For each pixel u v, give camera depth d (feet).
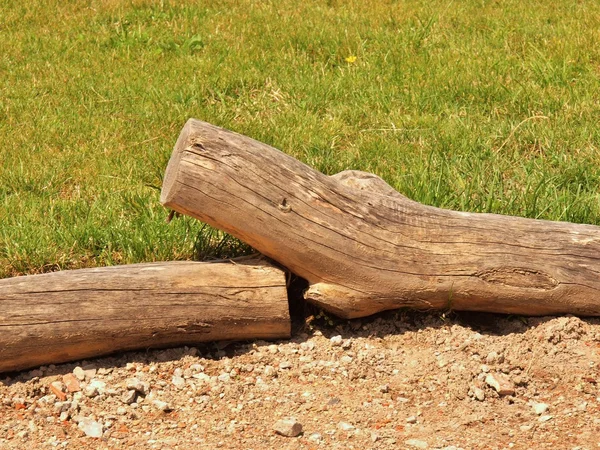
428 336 12.16
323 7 20.26
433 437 11.09
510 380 11.69
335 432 11.14
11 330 11.41
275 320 11.92
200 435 11.14
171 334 11.75
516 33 18.22
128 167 14.49
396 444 11.01
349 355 11.97
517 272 12.10
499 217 12.25
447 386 11.64
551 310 12.28
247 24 19.02
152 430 11.21
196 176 11.56
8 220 13.39
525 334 12.20
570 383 11.71
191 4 20.26
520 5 20.12
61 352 11.58
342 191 11.87
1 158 14.71
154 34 18.76
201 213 11.66
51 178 14.26
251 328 11.92
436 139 14.98
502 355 11.93
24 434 11.14
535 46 17.44
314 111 15.93
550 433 11.14
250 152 11.67
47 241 13.01
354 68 16.94
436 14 19.19
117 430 11.21
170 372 11.73
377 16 19.39
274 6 20.31
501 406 11.48
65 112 15.93
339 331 12.23
